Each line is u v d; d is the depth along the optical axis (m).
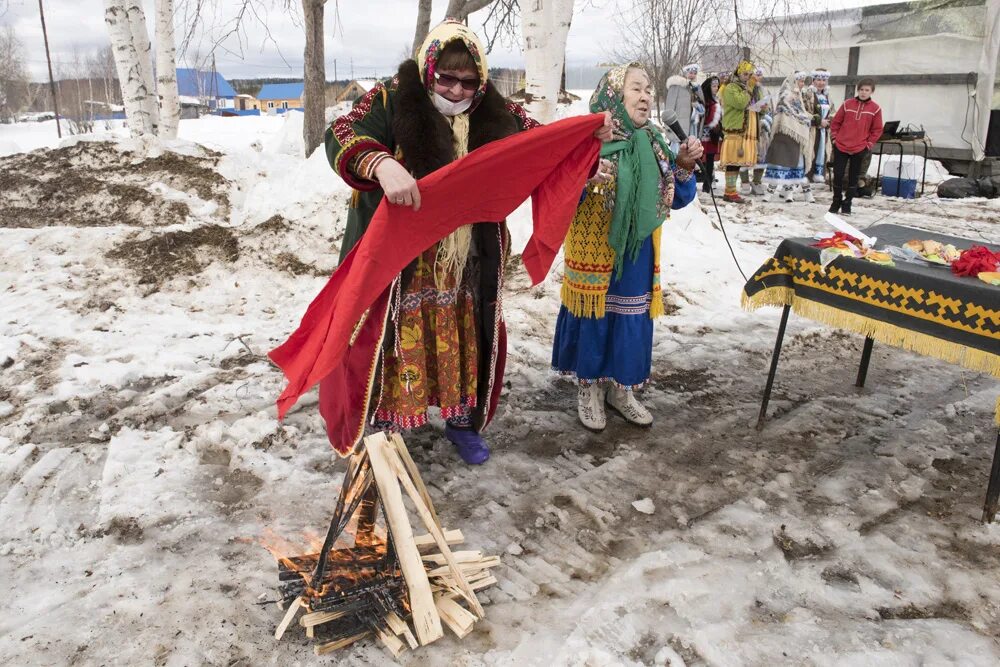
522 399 3.96
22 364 4.28
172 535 2.72
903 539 2.75
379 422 3.03
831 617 2.35
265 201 6.90
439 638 2.24
